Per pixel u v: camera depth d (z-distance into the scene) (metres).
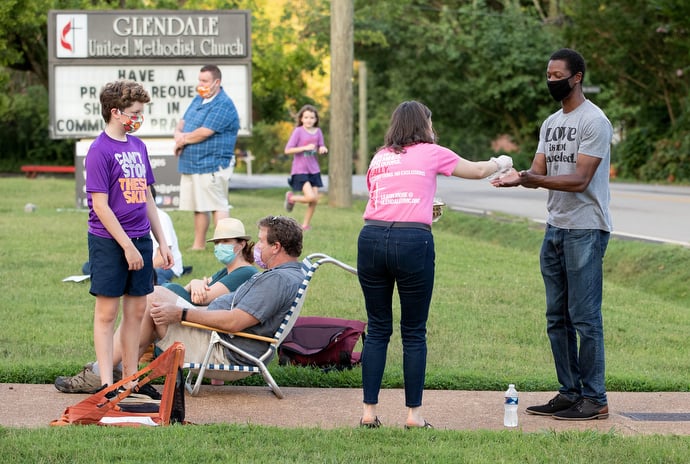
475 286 12.56
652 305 12.41
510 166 6.63
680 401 7.63
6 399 7.08
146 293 7.02
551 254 7.03
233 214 19.52
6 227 17.16
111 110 6.75
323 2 47.53
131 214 6.84
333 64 23.55
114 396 6.76
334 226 17.95
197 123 14.06
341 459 5.49
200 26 21.44
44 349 8.75
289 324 7.37
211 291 8.05
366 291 6.41
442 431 6.22
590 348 6.86
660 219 20.20
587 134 6.68
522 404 7.38
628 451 5.79
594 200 6.81
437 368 8.50
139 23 21.42
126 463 5.27
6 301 10.89
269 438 5.90
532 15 54.41
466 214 21.67
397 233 6.21
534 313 11.16
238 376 7.40
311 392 7.61
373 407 6.44
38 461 5.29
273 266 7.50
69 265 13.23
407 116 6.40
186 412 6.94
